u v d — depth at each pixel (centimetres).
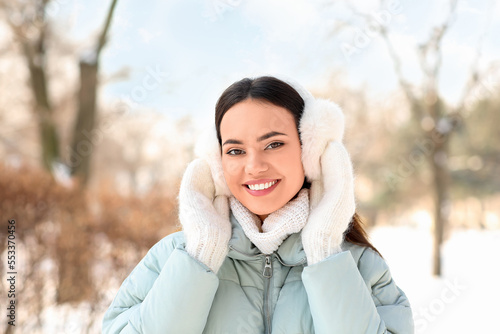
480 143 1081
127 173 1058
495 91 916
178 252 117
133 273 136
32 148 858
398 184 1104
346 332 111
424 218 1247
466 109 760
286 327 118
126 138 1007
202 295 113
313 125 124
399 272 754
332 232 120
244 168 121
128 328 118
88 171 615
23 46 659
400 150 1015
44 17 644
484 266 792
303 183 133
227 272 127
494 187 1138
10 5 627
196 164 132
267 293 125
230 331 118
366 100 942
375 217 1252
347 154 127
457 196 1161
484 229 1206
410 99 791
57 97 790
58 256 410
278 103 121
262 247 125
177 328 112
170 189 452
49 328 390
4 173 416
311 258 118
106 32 622
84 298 409
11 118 804
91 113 618
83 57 617
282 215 124
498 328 464
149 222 426
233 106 121
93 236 421
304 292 122
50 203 424
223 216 129
